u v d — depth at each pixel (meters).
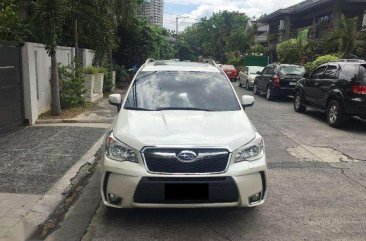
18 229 4.21
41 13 9.91
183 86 5.84
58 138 8.34
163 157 4.12
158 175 4.09
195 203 4.14
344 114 10.43
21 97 9.48
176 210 4.91
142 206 4.16
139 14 26.19
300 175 6.50
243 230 4.42
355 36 20.81
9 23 9.66
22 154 7.05
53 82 10.92
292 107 15.62
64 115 11.25
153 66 6.50
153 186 4.09
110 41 13.28
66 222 4.59
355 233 4.38
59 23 10.20
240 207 4.69
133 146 4.24
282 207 5.10
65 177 5.83
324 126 11.18
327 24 29.11
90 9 12.45
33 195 5.10
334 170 6.82
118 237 4.21
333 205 5.20
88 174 6.37
